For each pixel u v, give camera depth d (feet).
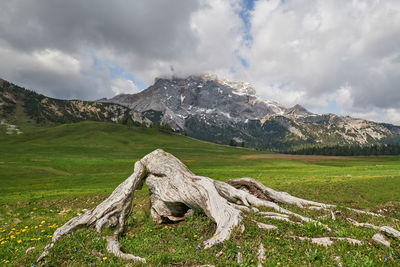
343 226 30.45
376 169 154.20
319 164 278.67
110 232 31.78
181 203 40.96
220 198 35.27
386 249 21.76
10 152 296.92
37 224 46.47
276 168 192.65
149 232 34.42
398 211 55.06
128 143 445.78
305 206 44.55
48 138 435.12
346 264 19.20
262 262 20.40
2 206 73.31
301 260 20.52
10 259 25.45
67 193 90.84
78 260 22.86
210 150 455.22
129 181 41.24
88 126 549.95
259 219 31.60
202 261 21.88
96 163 213.46
